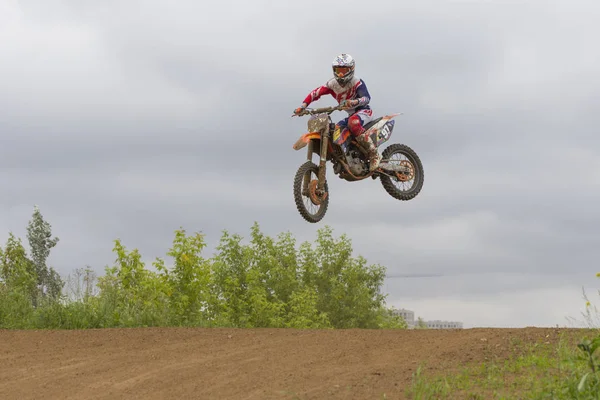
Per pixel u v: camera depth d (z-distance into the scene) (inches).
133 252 553.0
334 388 252.7
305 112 421.4
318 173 415.8
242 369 288.5
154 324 474.3
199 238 574.9
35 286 617.3
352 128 420.2
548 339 324.5
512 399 235.5
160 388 265.1
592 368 241.9
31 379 289.0
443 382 255.9
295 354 313.9
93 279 482.6
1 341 370.6
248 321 807.1
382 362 295.9
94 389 268.7
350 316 1296.8
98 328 430.0
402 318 1362.0
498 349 310.3
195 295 558.6
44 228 1025.5
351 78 425.4
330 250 1315.2
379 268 1334.9
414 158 479.8
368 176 434.3
